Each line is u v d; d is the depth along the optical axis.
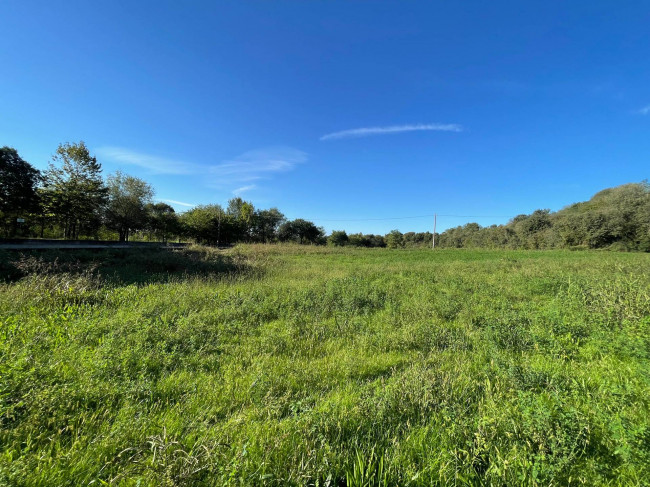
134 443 2.24
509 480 1.93
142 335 4.51
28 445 2.12
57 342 4.04
